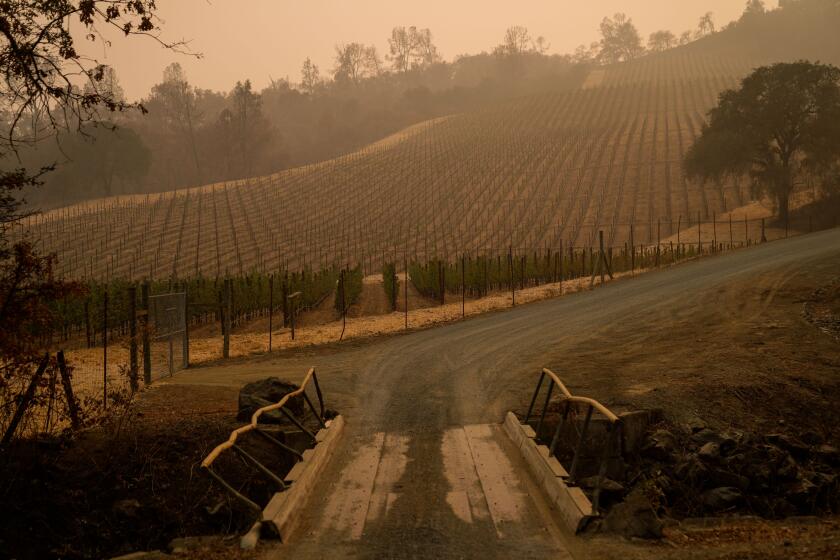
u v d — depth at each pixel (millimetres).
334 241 79000
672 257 42531
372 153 137250
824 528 7812
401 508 7879
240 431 7750
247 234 83375
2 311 9570
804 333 16906
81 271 66938
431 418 11930
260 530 7066
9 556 8477
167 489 9742
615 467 10797
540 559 6406
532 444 9555
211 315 33875
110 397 12234
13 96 9758
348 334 22703
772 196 68688
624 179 95812
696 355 15602
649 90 171500
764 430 11719
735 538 7180
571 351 17188
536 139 129625
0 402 11141
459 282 37688
